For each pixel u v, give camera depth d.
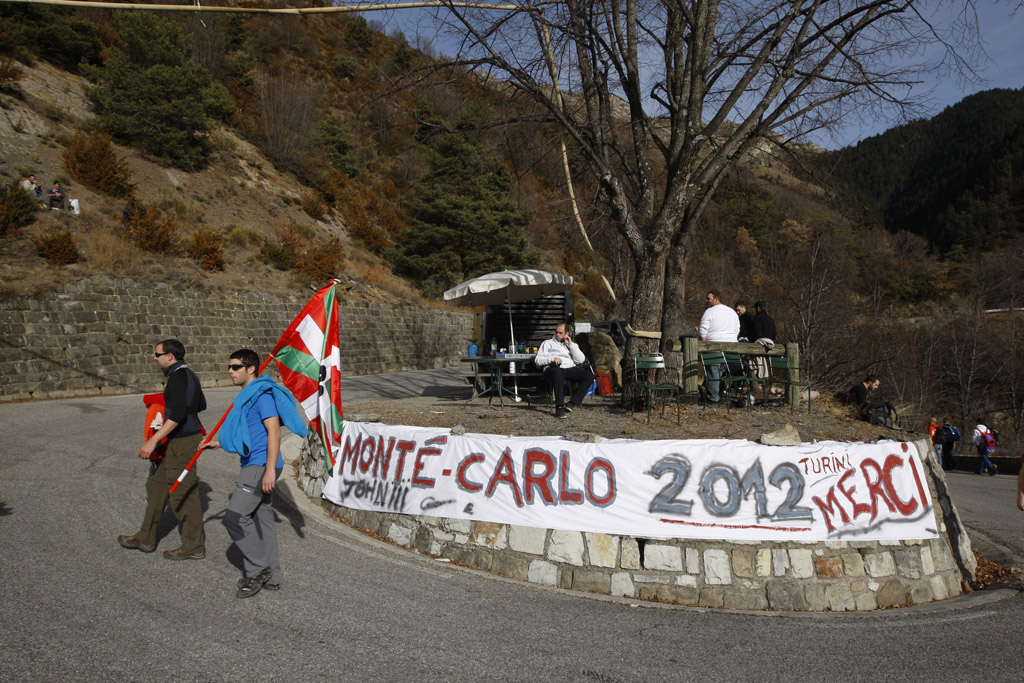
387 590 4.98
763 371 8.94
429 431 6.53
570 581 5.60
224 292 21.92
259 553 4.58
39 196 21.34
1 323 15.11
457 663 3.83
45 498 6.39
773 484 5.67
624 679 3.79
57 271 17.45
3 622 3.79
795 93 9.35
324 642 3.95
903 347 27.03
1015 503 11.46
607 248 18.44
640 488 5.69
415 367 30.86
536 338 15.11
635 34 9.85
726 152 9.15
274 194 36.03
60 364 16.16
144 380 18.19
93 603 4.17
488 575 5.67
